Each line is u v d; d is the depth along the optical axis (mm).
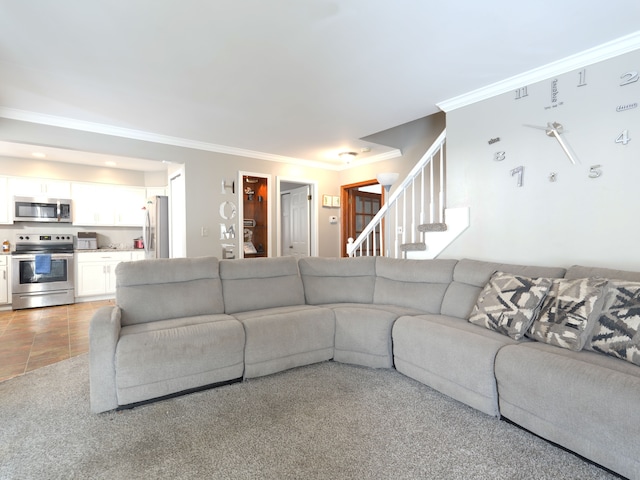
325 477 1499
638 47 2178
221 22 2006
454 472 1527
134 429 1880
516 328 2061
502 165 2906
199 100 3160
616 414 1404
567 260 2527
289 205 6484
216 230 4785
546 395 1654
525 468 1550
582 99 2438
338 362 2877
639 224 2201
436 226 3293
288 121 3770
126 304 2516
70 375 2621
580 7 1891
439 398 2234
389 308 2969
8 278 4965
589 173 2412
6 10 1865
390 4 1850
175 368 2176
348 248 4484
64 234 5742
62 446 1726
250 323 2541
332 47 2295
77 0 1789
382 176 3748
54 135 3584
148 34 2119
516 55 2428
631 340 1642
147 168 6129
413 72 2672
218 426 1906
